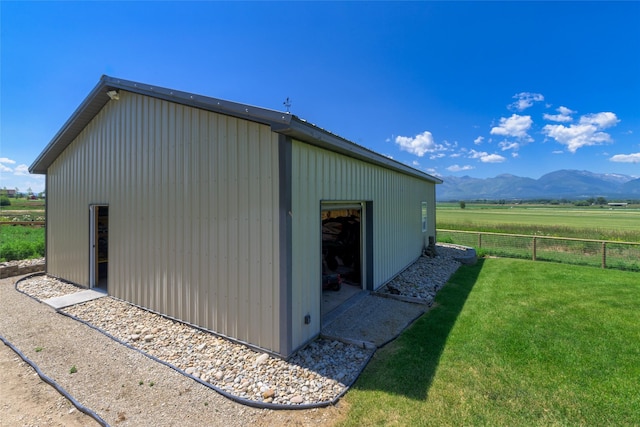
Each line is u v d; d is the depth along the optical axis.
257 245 3.83
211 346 4.00
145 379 3.26
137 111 5.34
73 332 4.46
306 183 4.07
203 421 2.62
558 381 3.17
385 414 2.67
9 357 3.79
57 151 7.40
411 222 9.38
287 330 3.61
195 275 4.50
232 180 4.05
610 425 2.52
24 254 9.79
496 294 6.46
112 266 5.96
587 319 4.96
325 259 7.54
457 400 2.85
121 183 5.69
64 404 2.89
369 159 5.73
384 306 5.62
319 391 3.02
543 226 22.52
